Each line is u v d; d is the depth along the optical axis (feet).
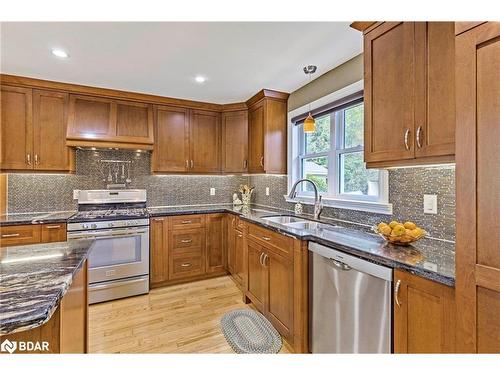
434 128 4.15
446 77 4.00
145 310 8.36
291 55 7.20
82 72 8.35
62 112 9.36
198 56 7.26
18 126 8.74
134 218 9.55
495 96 2.83
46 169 9.12
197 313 8.14
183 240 10.62
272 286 7.09
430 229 5.25
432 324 3.44
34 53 7.07
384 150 5.02
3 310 2.44
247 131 11.71
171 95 10.77
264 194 12.14
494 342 2.82
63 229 8.55
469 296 3.02
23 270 3.50
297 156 10.36
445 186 5.02
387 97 4.96
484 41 2.91
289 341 6.31
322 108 8.56
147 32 6.04
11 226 7.96
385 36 5.01
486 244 2.88
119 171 11.12
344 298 4.91
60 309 3.22
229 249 11.17
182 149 11.43
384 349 4.14
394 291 3.96
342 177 8.24
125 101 10.40
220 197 13.17
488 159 2.88
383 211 6.27
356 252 4.60
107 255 9.11
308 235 5.82
